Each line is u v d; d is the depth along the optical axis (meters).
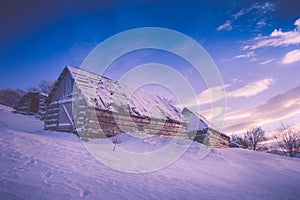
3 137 7.23
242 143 43.53
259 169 11.56
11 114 24.05
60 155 6.26
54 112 13.20
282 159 17.30
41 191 3.46
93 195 3.75
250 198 5.40
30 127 18.12
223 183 6.83
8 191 3.18
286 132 40.16
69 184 4.07
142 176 5.84
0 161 4.71
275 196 6.07
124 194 4.11
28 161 5.05
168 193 4.65
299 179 10.47
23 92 48.34
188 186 5.59
